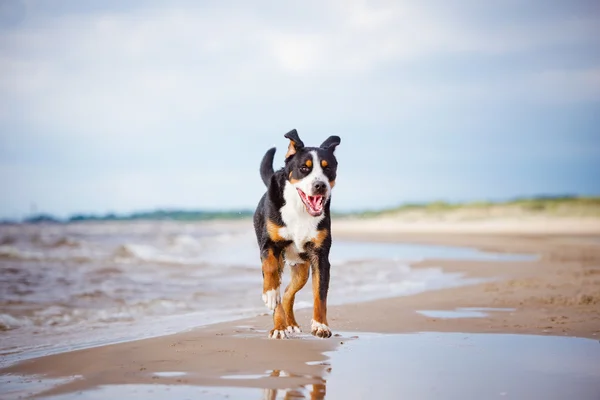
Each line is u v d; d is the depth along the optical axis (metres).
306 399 3.80
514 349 5.11
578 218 37.44
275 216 5.94
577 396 3.84
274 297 5.91
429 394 3.88
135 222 68.75
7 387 4.18
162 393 3.95
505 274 11.90
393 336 5.71
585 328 6.02
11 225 62.00
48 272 12.85
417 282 10.81
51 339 6.18
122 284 10.99
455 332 5.90
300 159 5.82
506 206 44.59
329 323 6.50
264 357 4.85
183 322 7.00
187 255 18.25
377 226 41.72
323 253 5.93
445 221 43.16
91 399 3.87
